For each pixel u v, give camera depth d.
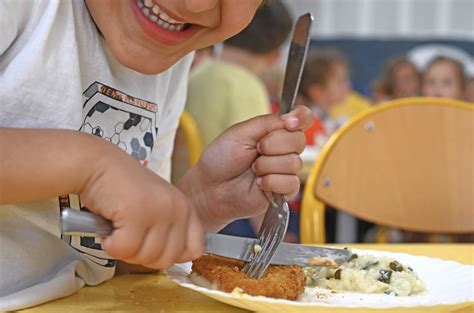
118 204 0.59
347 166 1.31
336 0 3.84
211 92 2.28
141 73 0.78
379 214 1.32
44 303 0.70
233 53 2.49
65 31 0.73
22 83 0.70
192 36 0.73
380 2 3.82
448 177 1.36
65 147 0.61
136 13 0.70
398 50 3.73
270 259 0.71
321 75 3.62
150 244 0.59
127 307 0.70
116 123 0.81
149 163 0.94
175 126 0.97
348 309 0.59
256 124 0.83
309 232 1.27
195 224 0.62
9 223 0.74
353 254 0.83
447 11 3.81
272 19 2.43
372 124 1.33
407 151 1.35
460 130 1.37
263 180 0.81
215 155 0.85
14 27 0.70
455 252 0.99
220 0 0.70
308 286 0.76
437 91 3.67
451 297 0.71
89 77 0.77
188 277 0.71
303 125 0.82
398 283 0.75
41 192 0.61
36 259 0.75
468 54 3.74
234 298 0.61
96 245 0.77
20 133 0.62
